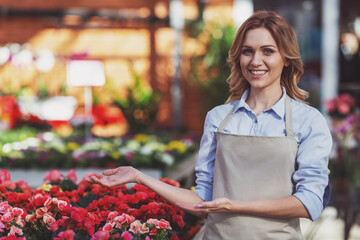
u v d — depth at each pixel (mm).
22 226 2689
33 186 5902
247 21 2324
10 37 9766
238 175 2227
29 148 6473
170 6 9383
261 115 2320
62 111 8891
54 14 9594
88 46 9734
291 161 2219
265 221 2199
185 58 9461
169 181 3418
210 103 9000
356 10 8727
